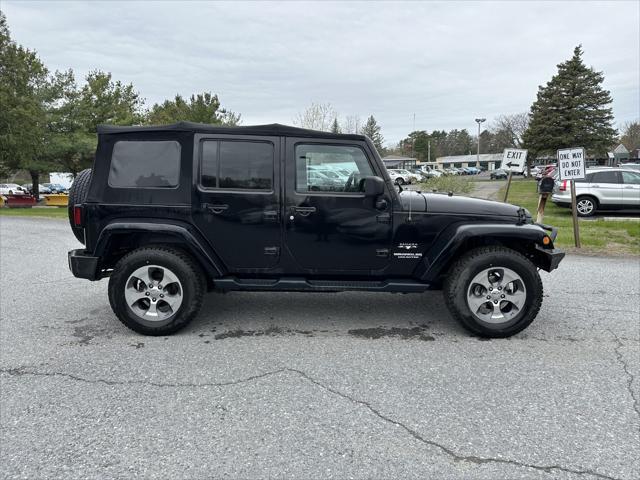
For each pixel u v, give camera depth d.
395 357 3.79
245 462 2.44
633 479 2.32
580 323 4.64
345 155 4.17
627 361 3.72
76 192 4.34
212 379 3.39
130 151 4.18
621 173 14.38
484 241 4.30
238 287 4.26
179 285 4.16
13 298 5.54
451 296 4.15
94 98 27.14
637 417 2.88
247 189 4.16
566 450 2.55
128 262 4.11
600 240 9.61
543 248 4.20
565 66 42.03
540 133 44.00
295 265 4.26
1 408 2.98
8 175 27.30
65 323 4.62
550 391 3.22
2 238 10.87
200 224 4.16
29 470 2.37
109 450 2.54
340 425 2.79
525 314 4.13
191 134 4.14
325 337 4.24
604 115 41.31
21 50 24.00
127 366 3.61
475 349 3.96
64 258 8.24
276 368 3.58
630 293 5.80
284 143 4.15
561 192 14.93
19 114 20.64
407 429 2.75
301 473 2.35
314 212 4.16
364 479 2.31
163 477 2.32
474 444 2.61
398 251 4.22
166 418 2.86
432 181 21.92
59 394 3.16
